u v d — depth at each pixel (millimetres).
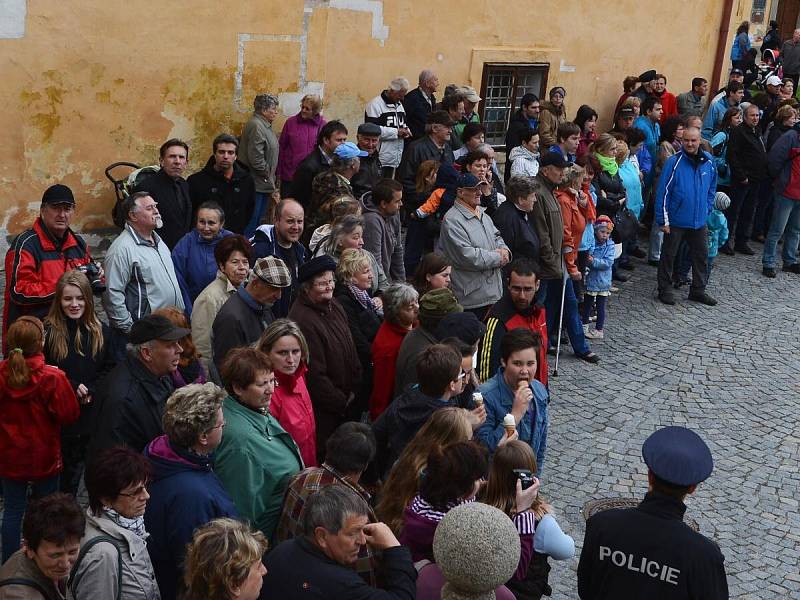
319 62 11992
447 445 4359
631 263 13086
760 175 13516
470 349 5723
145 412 4891
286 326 5309
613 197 10641
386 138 12469
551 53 15477
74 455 5879
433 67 14117
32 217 10281
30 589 3736
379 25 13312
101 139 10555
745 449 8312
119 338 6785
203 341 6344
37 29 9828
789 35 28719
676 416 8867
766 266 13258
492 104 15117
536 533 4602
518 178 8953
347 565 3705
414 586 3738
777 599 6215
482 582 3088
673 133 14164
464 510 3229
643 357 10164
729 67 18312
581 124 13953
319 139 9984
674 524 3908
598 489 7441
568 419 8578
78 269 6844
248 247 6383
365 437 4465
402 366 6227
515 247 9000
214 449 4484
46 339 5789
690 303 11977
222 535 3488
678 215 11516
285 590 3613
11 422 5367
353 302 6934
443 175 9625
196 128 11227
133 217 6766
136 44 10500
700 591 3828
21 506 5535
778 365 10273
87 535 3893
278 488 4707
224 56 11180
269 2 11328
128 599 3875
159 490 4219
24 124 9992
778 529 7074
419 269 7266
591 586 4051
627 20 16359
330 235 7465
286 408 5355
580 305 10555
